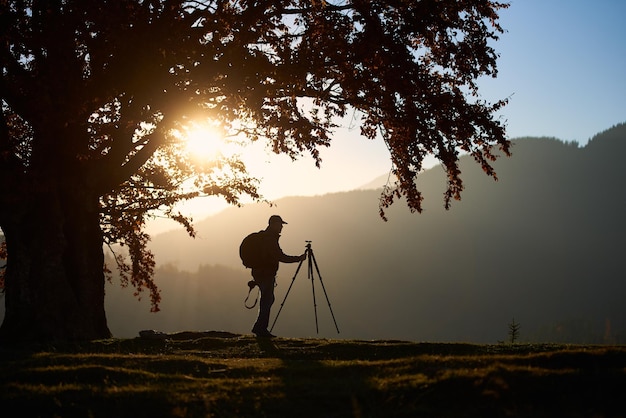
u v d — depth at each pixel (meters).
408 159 19.00
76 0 14.95
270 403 8.08
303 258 16.62
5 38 15.55
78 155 16.84
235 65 15.70
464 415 7.23
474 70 18.89
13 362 11.13
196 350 14.52
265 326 16.33
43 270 16.64
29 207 16.84
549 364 9.33
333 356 13.34
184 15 16.66
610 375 8.20
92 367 9.89
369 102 18.36
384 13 17.38
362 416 7.41
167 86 15.91
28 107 16.44
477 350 13.31
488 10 18.36
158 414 7.80
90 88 15.77
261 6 16.48
